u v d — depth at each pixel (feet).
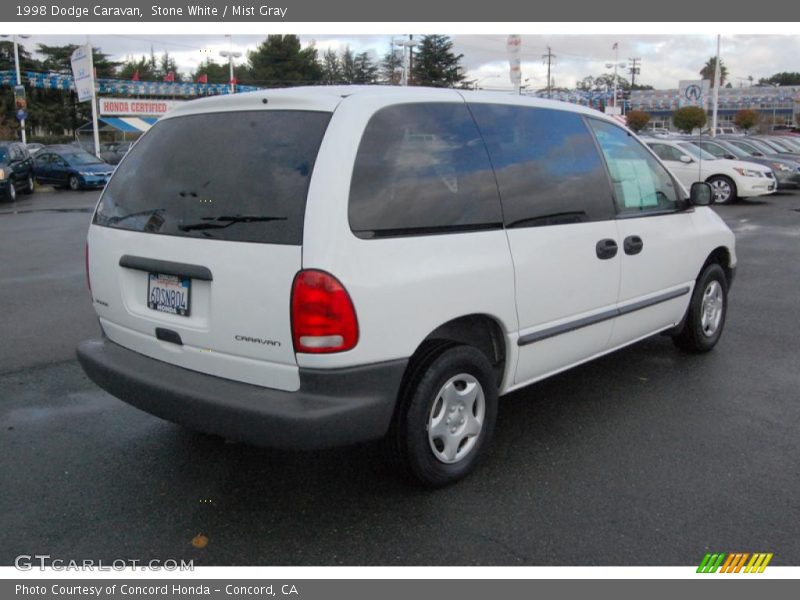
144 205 12.19
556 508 11.69
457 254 11.69
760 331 21.98
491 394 12.73
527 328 13.14
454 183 11.93
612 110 114.21
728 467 13.07
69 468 13.00
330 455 13.52
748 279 30.35
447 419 12.08
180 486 12.37
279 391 10.68
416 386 11.50
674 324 17.99
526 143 13.44
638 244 15.55
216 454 13.57
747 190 60.13
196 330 11.28
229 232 10.90
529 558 10.41
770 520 11.35
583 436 14.37
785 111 250.98
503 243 12.45
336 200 10.35
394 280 10.75
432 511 11.60
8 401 16.20
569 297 13.89
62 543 10.72
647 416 15.37
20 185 72.54
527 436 14.38
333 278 10.16
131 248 12.14
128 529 11.09
